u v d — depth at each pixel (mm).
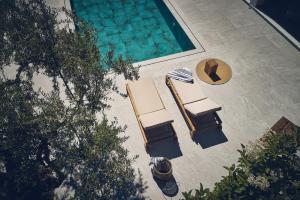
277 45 15375
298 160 9219
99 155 7473
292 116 12492
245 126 12203
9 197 8680
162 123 11156
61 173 10164
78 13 18547
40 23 8367
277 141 9336
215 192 8602
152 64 14484
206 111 11500
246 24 16484
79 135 7680
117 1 19438
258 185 8602
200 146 11641
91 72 8016
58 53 8047
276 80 13812
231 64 14492
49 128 7129
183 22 16562
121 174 8281
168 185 10500
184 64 14484
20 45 7918
